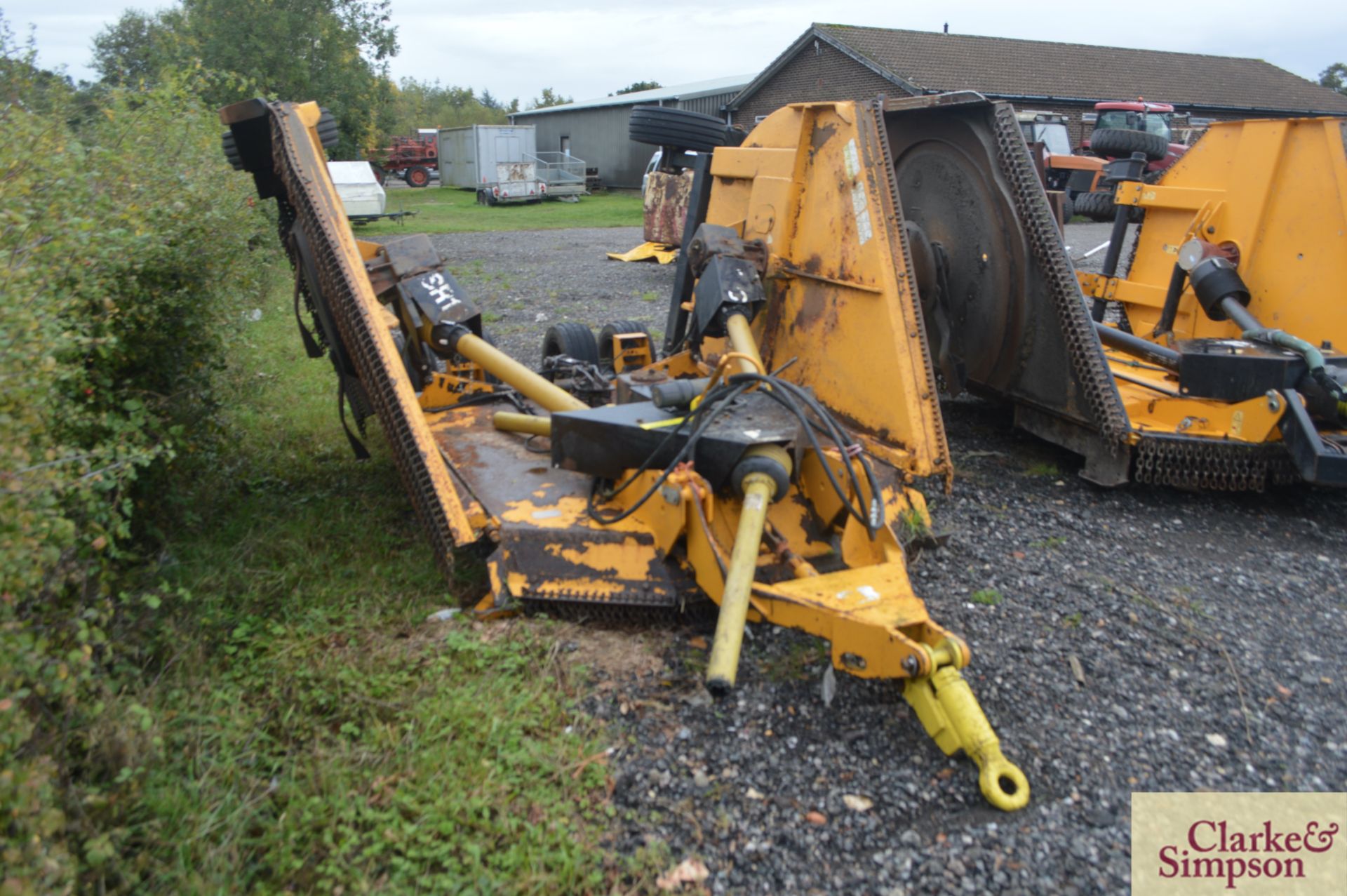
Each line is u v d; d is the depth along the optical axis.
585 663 3.63
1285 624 4.27
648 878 2.67
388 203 33.62
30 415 2.46
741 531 3.31
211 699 3.29
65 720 2.73
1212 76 35.69
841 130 4.88
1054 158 16.67
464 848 2.71
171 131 5.43
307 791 2.91
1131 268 7.74
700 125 7.84
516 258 17.72
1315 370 5.23
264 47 26.53
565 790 2.99
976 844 2.85
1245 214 6.56
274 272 12.13
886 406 4.68
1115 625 4.17
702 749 3.23
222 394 5.50
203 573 4.15
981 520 5.41
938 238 6.57
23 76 4.61
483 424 5.43
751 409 3.88
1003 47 32.94
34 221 3.09
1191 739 3.40
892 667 3.01
